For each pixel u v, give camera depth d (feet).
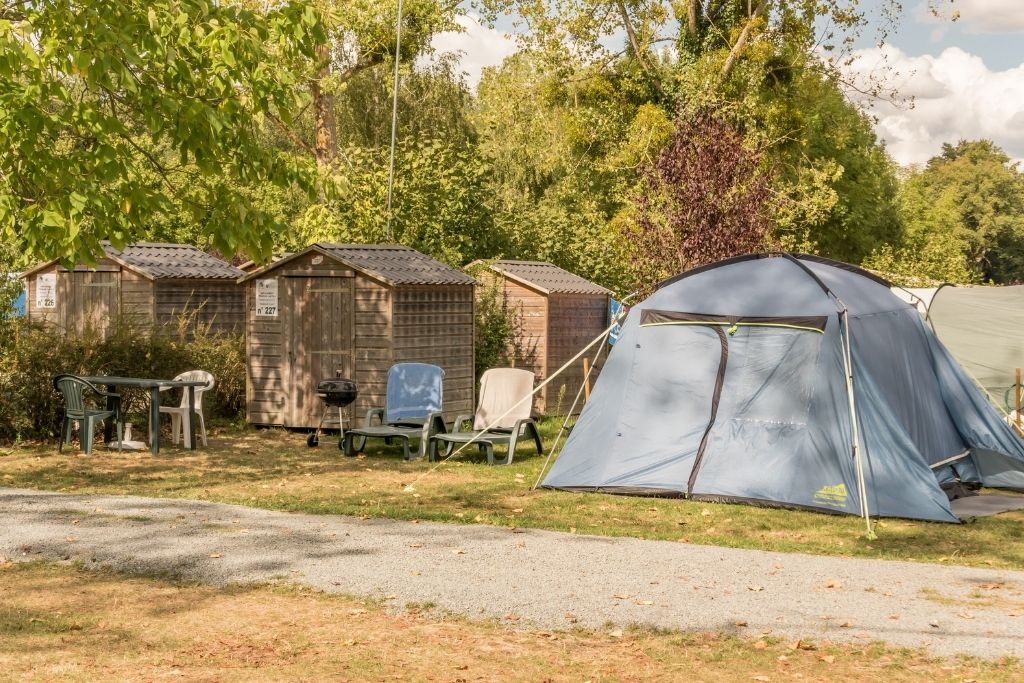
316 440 56.54
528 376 54.65
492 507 38.91
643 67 122.83
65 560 29.86
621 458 42.93
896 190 189.67
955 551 32.78
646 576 28.27
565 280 73.77
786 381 41.32
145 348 59.88
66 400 52.54
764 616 25.03
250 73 44.98
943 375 47.24
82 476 44.73
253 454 53.11
